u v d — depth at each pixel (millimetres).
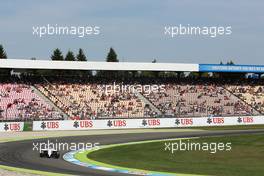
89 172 27672
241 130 65500
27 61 78062
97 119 69312
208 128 69750
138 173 27719
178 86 87000
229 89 90250
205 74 121625
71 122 65625
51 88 77562
